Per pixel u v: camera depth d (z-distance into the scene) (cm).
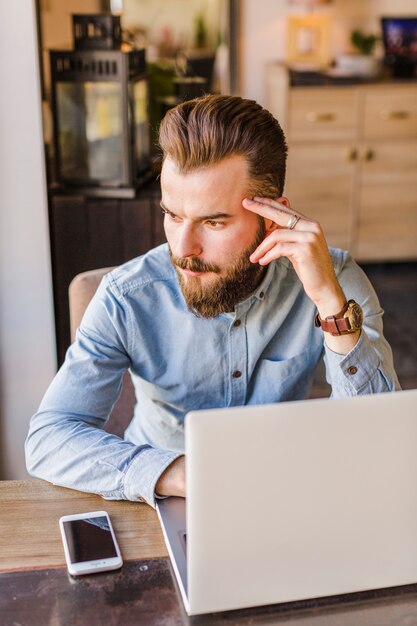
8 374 211
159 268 133
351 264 141
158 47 409
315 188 434
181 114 112
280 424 86
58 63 233
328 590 95
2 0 183
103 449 117
